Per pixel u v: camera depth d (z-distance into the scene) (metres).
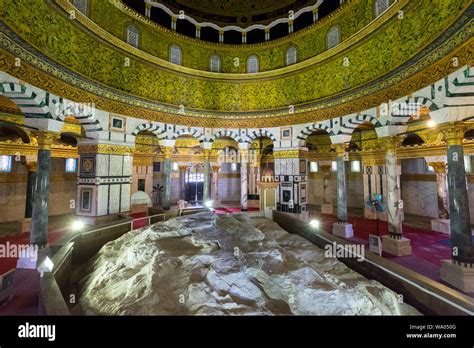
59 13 7.08
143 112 10.32
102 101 8.82
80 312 4.42
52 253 6.21
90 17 8.25
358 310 4.04
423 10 6.16
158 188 17.59
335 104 9.62
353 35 8.75
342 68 9.45
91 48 8.35
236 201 19.78
